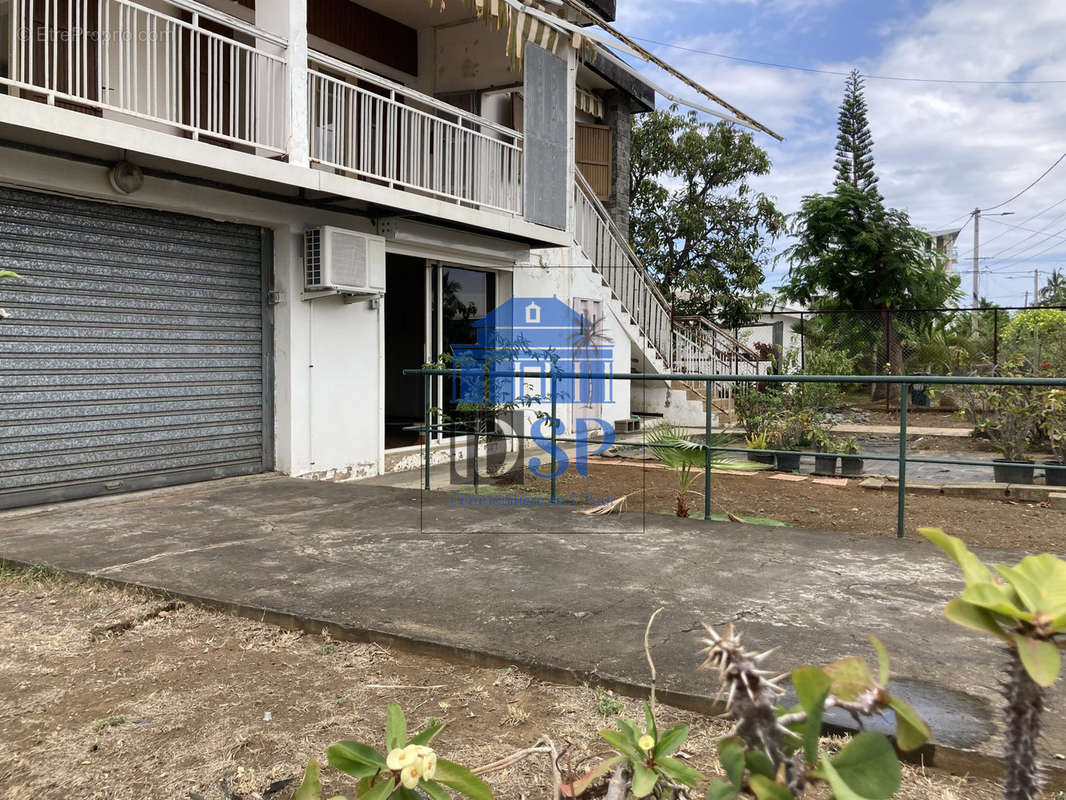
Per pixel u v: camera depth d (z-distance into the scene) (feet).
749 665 2.90
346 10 30.07
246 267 23.54
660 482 25.16
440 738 7.70
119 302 20.22
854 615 10.69
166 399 21.43
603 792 5.22
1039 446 32.68
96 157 18.67
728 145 62.54
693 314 60.75
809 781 2.85
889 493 23.72
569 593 11.84
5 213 17.88
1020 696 2.82
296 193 23.48
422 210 25.09
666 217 62.64
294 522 17.20
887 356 56.65
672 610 10.98
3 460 18.11
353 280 24.44
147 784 7.01
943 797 6.57
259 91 22.41
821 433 28.45
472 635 10.02
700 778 3.79
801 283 64.95
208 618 11.35
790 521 19.43
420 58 33.68
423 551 14.53
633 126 62.90
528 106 29.78
